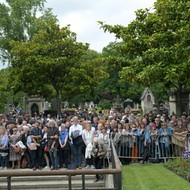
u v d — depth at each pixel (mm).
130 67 20609
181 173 13883
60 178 15773
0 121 22188
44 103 50438
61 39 36625
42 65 34844
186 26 17578
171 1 19266
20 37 54688
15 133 17969
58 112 35844
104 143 15703
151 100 42469
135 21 22312
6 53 54781
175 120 19422
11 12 55031
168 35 19469
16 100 60062
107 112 39094
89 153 15781
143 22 21984
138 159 18031
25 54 36094
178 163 15227
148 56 18953
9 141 17844
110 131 18250
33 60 35250
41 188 15289
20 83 36750
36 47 35969
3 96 43125
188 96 33406
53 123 17406
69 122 17719
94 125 19484
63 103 70125
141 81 19875
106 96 63844
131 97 59625
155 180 13312
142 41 21516
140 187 12289
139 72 19922
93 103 68688
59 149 17203
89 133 16516
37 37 37156
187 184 12336
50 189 14781
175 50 18016
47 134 17203
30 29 54000
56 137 17094
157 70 18219
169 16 19594
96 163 15750
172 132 18109
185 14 18125
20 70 36281
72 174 7719
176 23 19516
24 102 53750
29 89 37156
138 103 60500
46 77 35906
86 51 37094
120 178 7746
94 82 36469
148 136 17938
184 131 18078
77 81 35719
